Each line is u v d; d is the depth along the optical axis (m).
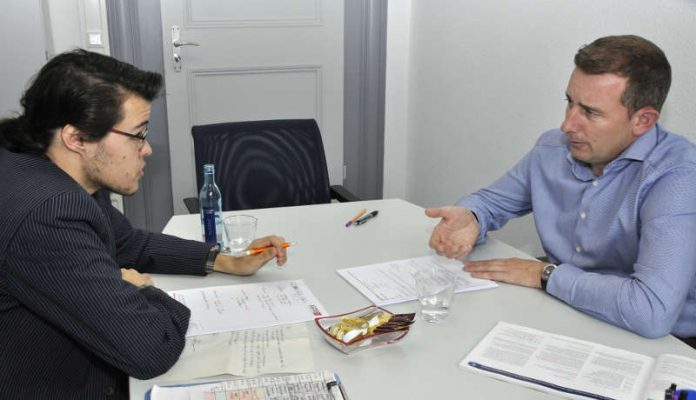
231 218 1.68
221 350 1.10
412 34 3.55
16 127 1.10
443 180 3.36
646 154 1.39
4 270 1.02
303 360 1.06
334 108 3.58
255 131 2.28
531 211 1.82
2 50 2.94
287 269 1.49
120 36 3.09
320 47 3.46
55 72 1.05
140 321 1.04
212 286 1.39
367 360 1.08
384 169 3.77
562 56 2.38
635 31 2.06
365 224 1.83
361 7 3.47
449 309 1.28
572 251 1.58
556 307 1.30
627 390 0.99
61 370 1.14
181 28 3.19
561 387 1.00
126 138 1.10
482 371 1.05
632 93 1.33
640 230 1.39
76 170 1.12
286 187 2.29
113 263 1.09
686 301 1.39
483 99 2.91
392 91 3.66
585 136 1.40
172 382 1.02
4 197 1.03
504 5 2.70
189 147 3.35
